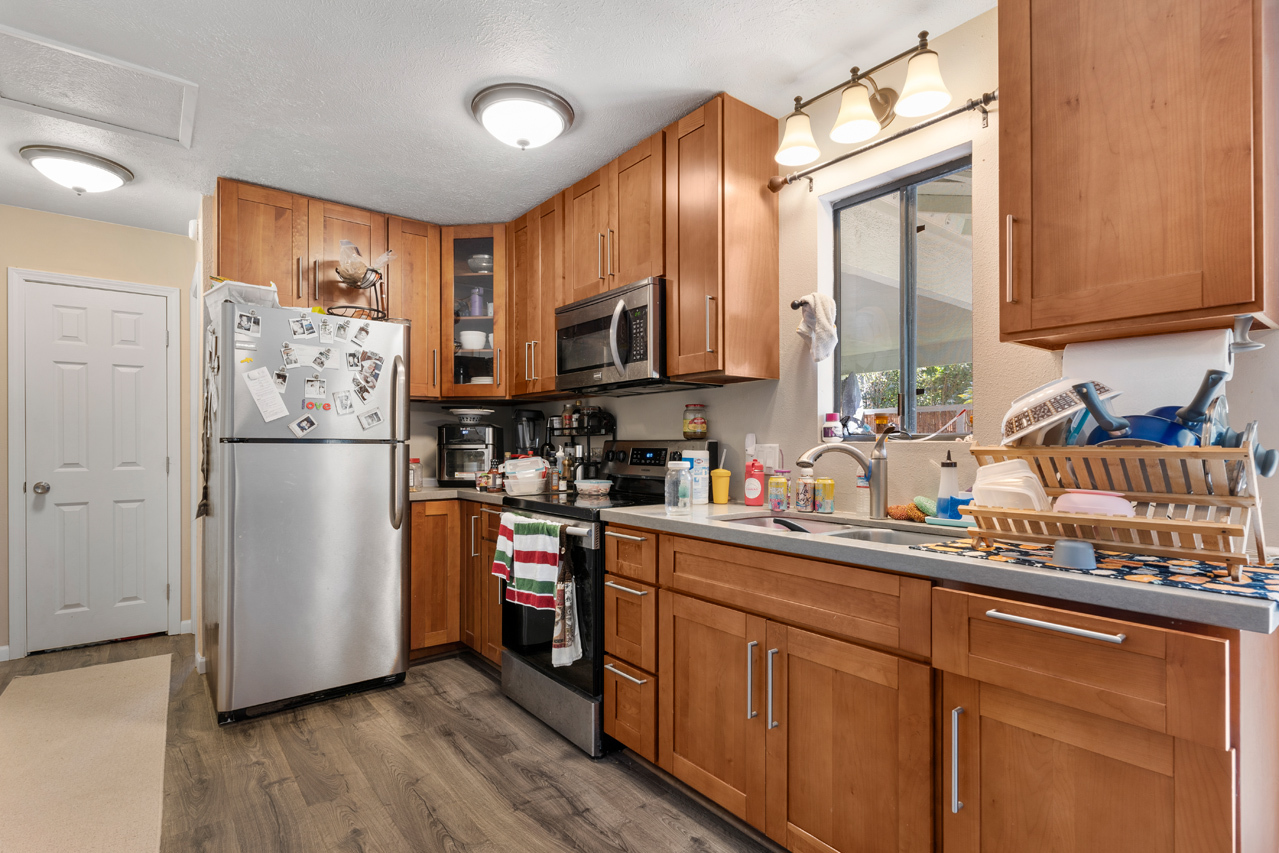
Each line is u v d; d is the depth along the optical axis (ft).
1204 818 2.98
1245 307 3.54
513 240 10.91
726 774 5.53
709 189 7.21
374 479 8.78
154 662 10.01
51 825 5.68
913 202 6.68
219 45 6.23
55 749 7.10
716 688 5.65
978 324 5.94
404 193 9.82
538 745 7.22
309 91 7.05
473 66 6.63
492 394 11.03
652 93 7.21
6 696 8.61
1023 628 3.59
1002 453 4.39
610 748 7.09
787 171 7.75
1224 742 2.88
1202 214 3.68
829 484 6.73
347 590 8.50
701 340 7.28
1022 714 3.63
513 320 10.90
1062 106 4.29
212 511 8.36
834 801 4.66
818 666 4.80
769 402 7.88
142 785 6.33
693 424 8.63
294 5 5.66
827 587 4.73
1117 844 3.26
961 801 3.90
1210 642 2.93
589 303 8.75
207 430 8.73
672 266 7.68
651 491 8.93
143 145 8.20
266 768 6.67
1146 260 3.90
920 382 6.60
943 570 3.95
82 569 10.75
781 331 7.76
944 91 5.53
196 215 10.64
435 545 10.12
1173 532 3.65
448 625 10.21
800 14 5.89
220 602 7.72
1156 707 3.09
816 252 7.36
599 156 8.67
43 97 7.10
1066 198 4.26
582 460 10.39
